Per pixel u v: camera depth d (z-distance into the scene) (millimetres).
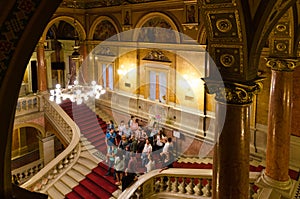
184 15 12703
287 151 7137
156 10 13992
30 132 21172
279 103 7023
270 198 6664
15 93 1775
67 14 17312
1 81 1703
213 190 4754
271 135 7219
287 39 6590
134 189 8320
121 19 15992
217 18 3865
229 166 4422
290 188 7152
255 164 10961
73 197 11461
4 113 1750
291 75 6949
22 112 16453
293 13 6078
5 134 1767
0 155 1756
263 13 3797
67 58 21031
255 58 4266
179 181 9328
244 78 4133
